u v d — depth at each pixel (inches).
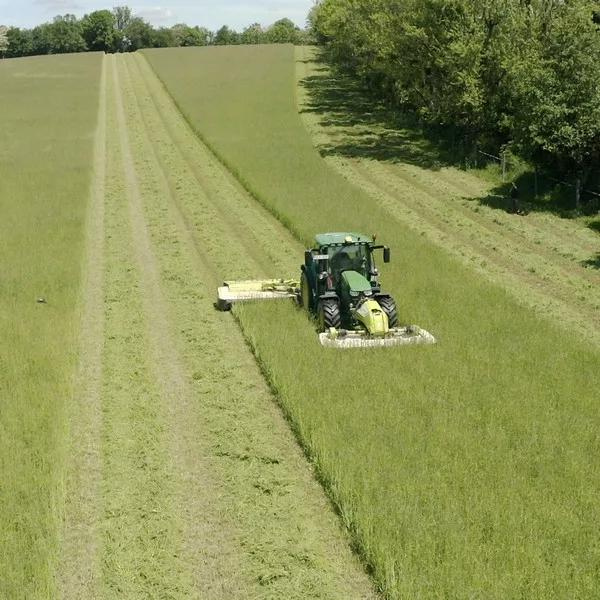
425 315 657.6
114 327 673.6
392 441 447.8
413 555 348.2
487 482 403.9
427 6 1493.6
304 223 997.2
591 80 1051.3
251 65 3430.1
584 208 1085.8
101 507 408.8
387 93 2153.1
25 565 350.6
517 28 1375.5
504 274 840.9
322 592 341.7
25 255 877.2
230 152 1519.4
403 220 1074.7
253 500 412.2
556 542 352.2
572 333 649.6
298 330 627.8
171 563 362.6
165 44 6609.3
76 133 1811.0
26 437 468.1
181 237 981.8
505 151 1244.5
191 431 488.1
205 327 671.1
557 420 468.4
